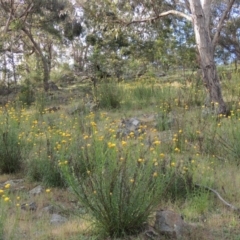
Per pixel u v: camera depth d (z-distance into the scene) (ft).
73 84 86.74
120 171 16.30
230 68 74.74
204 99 40.29
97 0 53.72
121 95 47.37
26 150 27.07
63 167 18.86
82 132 28.68
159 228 16.19
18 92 67.72
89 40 75.05
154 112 40.88
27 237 16.22
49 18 83.66
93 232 16.53
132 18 53.52
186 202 19.75
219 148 27.25
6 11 78.74
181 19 63.41
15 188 23.00
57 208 19.70
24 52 90.89
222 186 20.71
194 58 65.67
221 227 17.12
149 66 75.87
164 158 21.03
